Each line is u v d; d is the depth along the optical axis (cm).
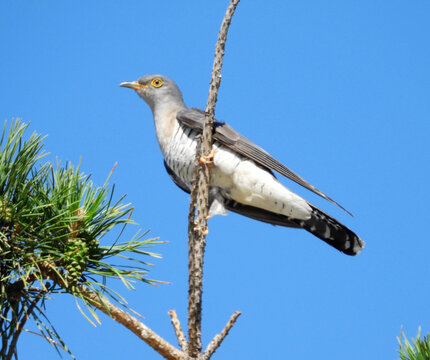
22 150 512
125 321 491
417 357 479
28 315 458
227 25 645
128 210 518
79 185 539
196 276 544
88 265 500
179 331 517
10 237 496
